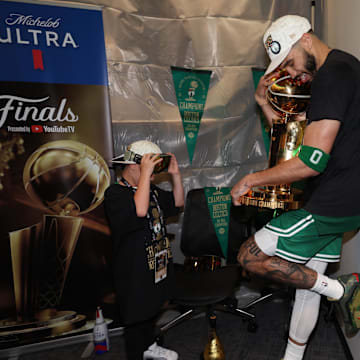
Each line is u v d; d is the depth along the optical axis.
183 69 2.31
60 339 2.04
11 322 1.93
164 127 2.32
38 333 1.96
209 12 2.29
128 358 1.85
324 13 2.41
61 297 2.00
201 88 2.37
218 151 2.46
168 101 2.31
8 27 1.78
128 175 1.65
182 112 2.35
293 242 1.37
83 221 2.00
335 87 1.15
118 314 2.11
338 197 1.28
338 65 1.17
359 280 1.43
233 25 2.34
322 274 1.57
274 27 1.32
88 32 1.92
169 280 1.67
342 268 2.02
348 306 1.44
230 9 2.32
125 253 1.55
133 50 2.20
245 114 2.48
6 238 1.88
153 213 1.64
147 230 1.57
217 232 2.22
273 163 1.52
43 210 1.92
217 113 2.42
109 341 2.06
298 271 1.42
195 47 2.32
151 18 2.21
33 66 1.83
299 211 1.37
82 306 2.04
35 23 1.82
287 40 1.28
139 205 1.49
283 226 1.39
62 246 1.98
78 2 2.01
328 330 2.04
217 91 2.40
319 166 1.18
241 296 2.50
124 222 1.50
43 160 1.90
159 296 1.59
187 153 2.40
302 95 1.42
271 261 1.44
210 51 2.34
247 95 2.46
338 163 1.27
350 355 1.73
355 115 1.20
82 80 1.93
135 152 1.62
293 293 2.12
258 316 2.28
